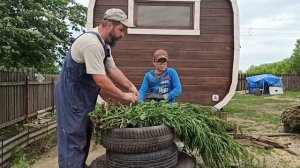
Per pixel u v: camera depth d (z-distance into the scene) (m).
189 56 8.83
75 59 3.44
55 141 8.24
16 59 7.82
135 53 8.79
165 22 8.80
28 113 10.03
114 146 3.22
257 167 5.41
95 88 3.63
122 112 3.42
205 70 8.84
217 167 3.79
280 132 9.40
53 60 8.37
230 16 8.77
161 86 5.23
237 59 8.71
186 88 8.83
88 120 3.63
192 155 3.81
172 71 5.27
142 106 3.61
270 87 34.75
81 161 3.60
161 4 8.77
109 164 3.38
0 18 6.66
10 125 9.05
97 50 3.36
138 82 8.80
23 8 7.42
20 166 5.82
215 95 8.86
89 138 3.76
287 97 28.77
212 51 8.83
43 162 6.43
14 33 6.38
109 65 3.82
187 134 3.56
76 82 3.50
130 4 8.68
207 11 8.78
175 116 3.52
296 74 42.72
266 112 15.41
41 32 7.45
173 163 3.41
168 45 8.80
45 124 8.38
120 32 3.57
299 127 9.03
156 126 3.25
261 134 8.82
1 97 8.13
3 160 6.12
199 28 8.77
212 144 3.67
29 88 10.20
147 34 8.77
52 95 12.85
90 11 8.53
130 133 3.16
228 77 8.84
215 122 3.92
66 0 8.41
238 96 31.03
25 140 7.27
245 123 11.31
